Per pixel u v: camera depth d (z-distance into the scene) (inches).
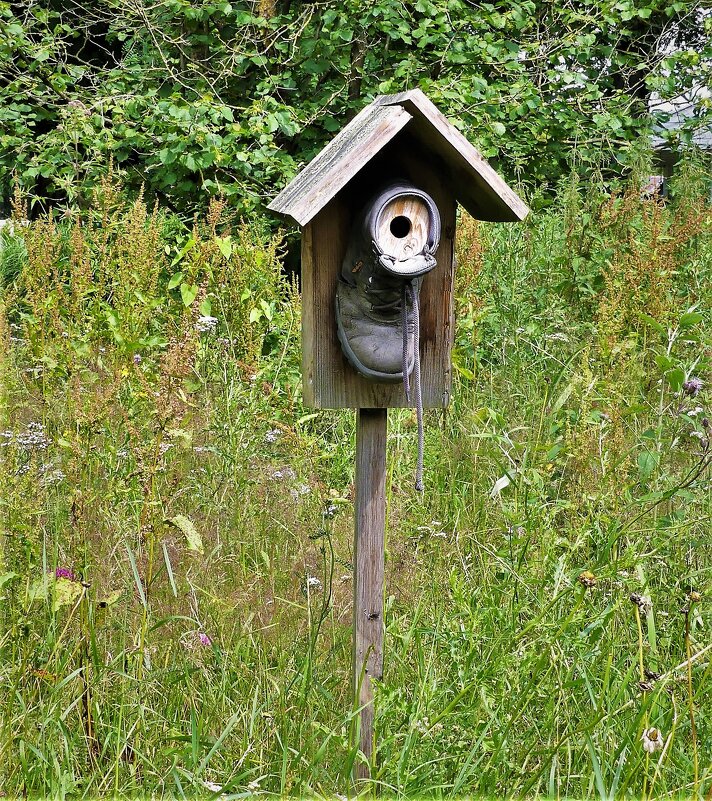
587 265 248.5
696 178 296.8
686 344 203.2
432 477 181.3
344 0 310.5
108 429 153.1
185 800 102.7
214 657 129.4
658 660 121.2
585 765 109.7
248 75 330.0
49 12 330.6
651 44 382.0
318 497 169.5
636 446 155.6
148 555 127.7
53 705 111.8
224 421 173.0
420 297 124.2
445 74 333.4
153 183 311.3
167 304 209.6
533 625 113.7
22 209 226.4
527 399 203.3
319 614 143.1
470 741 114.4
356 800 105.7
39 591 113.9
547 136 340.2
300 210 108.3
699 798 102.4
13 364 174.7
